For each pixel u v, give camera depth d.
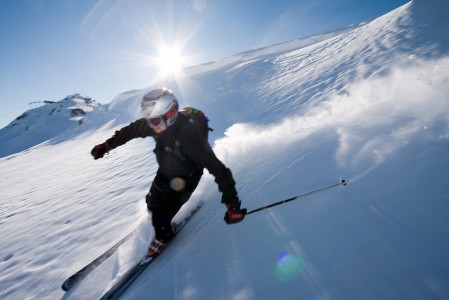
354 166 2.14
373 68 4.94
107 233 3.10
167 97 1.81
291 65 13.62
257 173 2.78
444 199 1.51
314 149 2.72
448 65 3.21
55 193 6.92
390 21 7.73
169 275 1.83
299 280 1.39
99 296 1.97
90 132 30.00
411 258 1.28
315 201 1.94
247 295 1.42
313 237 1.63
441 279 1.14
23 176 14.26
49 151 26.55
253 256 1.68
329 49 11.98
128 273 2.08
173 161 1.97
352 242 1.49
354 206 1.75
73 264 2.67
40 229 4.19
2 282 2.80
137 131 2.22
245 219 2.07
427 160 1.83
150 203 2.29
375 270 1.29
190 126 1.85
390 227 1.49
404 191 1.69
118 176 6.12
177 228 2.51
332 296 1.25
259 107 7.29
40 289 2.42
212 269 1.72
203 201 2.80
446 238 1.31
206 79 21.39
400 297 1.14
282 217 1.92
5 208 7.20
